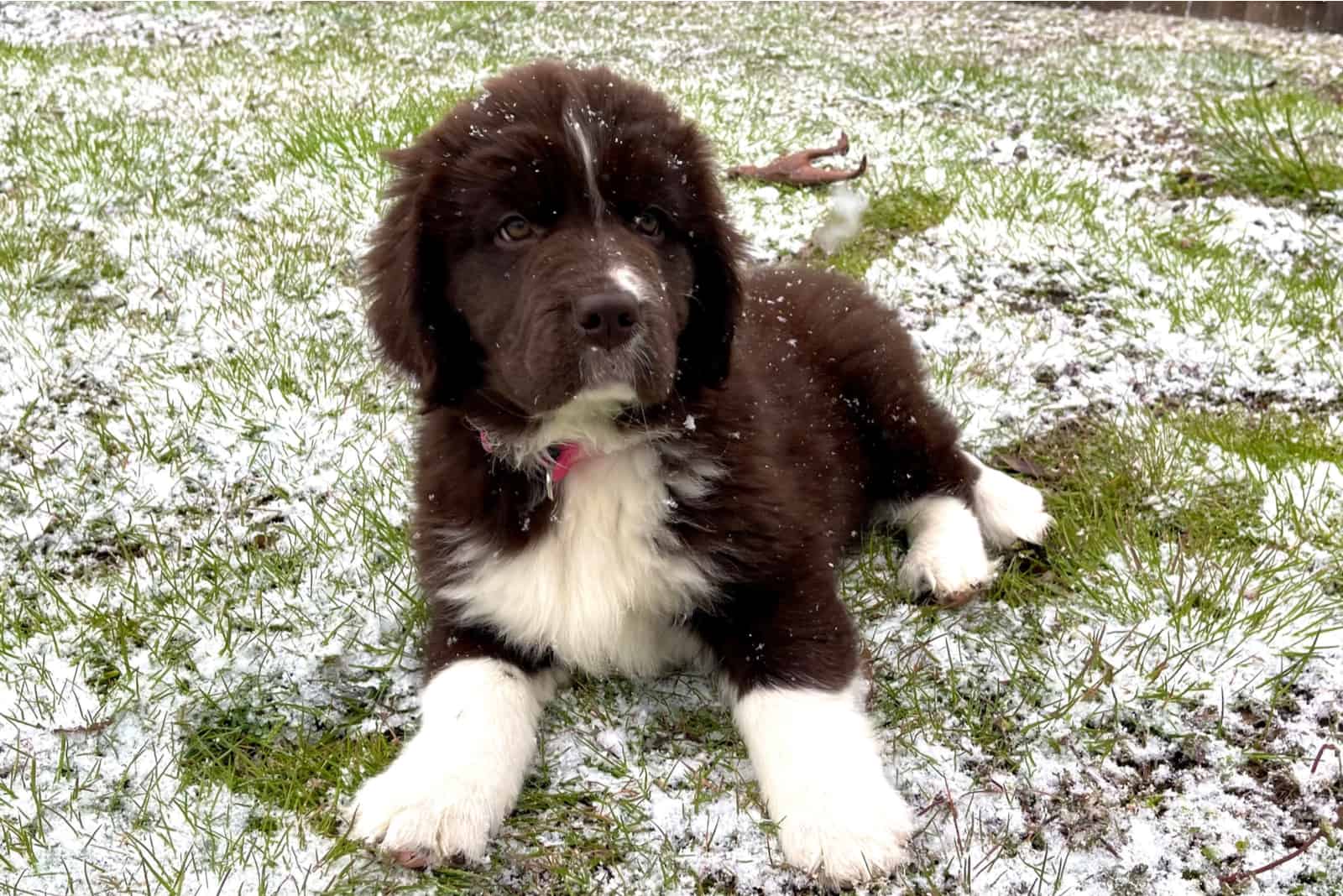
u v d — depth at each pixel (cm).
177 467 133
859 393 131
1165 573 123
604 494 108
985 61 357
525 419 107
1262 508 132
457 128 107
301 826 100
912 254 184
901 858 99
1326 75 345
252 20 390
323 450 137
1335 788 105
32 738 107
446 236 106
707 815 103
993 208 198
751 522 108
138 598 118
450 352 108
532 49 369
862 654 112
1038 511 130
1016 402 149
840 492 125
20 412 138
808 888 99
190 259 167
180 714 109
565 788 105
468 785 100
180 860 99
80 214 181
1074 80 324
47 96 255
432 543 111
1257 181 223
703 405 110
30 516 127
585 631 109
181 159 206
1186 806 104
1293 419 148
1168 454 138
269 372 146
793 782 101
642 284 101
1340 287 176
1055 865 101
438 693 107
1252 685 112
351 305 160
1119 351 160
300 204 191
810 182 214
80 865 99
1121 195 216
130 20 378
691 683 113
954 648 116
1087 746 108
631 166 104
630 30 408
